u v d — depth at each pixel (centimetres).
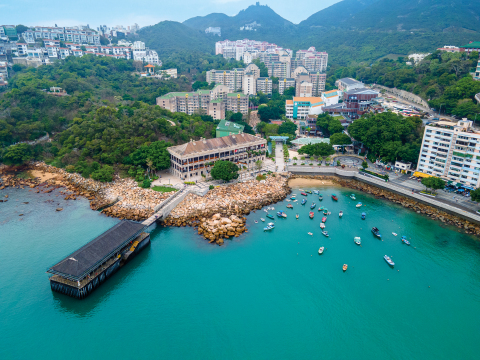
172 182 17688
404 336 9419
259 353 8875
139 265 12050
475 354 8944
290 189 18388
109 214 15275
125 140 19400
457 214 15188
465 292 10975
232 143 19838
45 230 13975
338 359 8762
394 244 13400
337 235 13950
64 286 10419
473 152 15875
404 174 19462
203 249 12900
